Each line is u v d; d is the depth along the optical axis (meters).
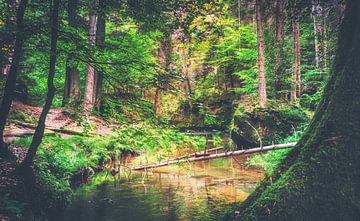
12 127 13.22
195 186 11.08
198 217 7.77
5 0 7.86
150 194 10.03
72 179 10.62
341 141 4.70
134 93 7.47
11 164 7.71
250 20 29.16
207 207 8.58
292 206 4.64
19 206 6.25
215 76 28.72
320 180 4.65
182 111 25.00
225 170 13.64
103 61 7.18
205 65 29.97
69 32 7.16
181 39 8.47
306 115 16.70
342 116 4.81
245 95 23.64
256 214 4.86
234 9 27.47
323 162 4.71
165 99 25.89
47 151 10.33
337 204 4.46
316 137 5.00
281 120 16.48
